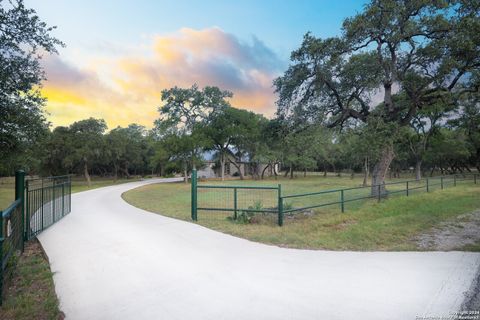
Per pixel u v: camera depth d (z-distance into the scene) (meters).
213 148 45.38
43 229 7.83
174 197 18.44
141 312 3.50
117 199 16.44
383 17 14.39
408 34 15.02
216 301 3.75
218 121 43.12
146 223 8.84
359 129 19.44
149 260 5.37
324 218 9.88
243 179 47.19
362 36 15.08
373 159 16.45
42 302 3.82
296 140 18.55
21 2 9.98
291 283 4.26
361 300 3.70
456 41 13.30
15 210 5.39
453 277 4.38
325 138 22.02
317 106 18.48
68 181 11.29
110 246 6.28
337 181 37.81
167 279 4.48
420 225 8.32
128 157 51.62
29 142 12.01
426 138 32.09
